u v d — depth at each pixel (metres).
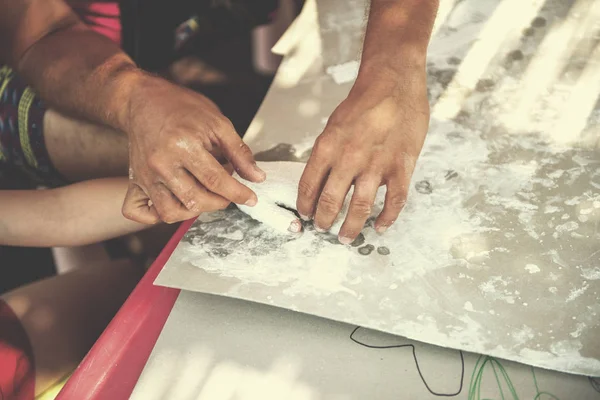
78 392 0.77
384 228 0.87
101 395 0.77
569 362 0.72
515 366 0.73
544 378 0.72
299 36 1.35
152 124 0.88
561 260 0.83
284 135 1.09
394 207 0.84
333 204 0.83
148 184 0.87
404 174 0.84
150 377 0.75
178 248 0.88
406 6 0.94
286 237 0.89
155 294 0.87
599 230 0.87
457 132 1.05
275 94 1.20
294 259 0.85
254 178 0.88
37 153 1.32
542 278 0.81
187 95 0.91
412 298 0.79
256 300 0.80
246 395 0.73
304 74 1.24
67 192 1.14
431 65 1.20
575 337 0.74
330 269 0.83
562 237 0.86
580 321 0.76
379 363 0.75
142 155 0.88
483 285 0.80
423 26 0.92
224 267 0.85
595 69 1.16
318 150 0.84
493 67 1.19
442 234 0.88
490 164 0.98
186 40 1.79
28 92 1.29
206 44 1.84
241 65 2.35
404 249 0.86
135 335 0.82
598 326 0.75
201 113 0.88
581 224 0.88
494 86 1.14
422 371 0.74
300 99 1.18
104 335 0.82
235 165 0.89
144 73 1.01
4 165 1.42
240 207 0.93
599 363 0.72
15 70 1.26
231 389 0.73
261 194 0.92
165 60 1.75
